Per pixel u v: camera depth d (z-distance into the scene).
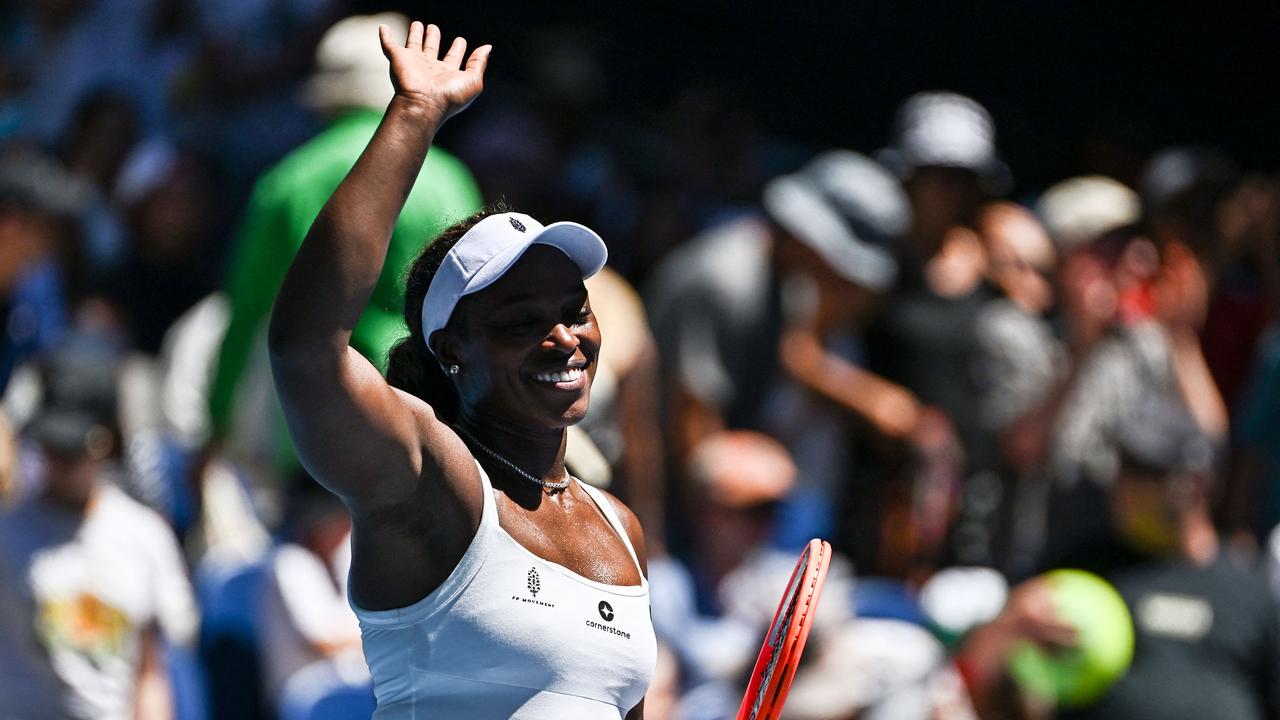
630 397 25.09
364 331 18.58
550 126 32.53
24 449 23.06
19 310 25.73
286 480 22.61
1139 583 21.89
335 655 21.59
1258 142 38.47
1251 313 31.03
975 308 28.22
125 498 22.06
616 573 10.85
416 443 9.92
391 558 10.10
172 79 31.64
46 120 31.61
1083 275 28.03
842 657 21.16
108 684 21.22
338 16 32.91
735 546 24.44
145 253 28.06
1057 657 21.17
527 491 10.73
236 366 21.88
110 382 21.83
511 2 35.16
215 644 22.27
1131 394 27.59
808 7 37.09
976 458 27.59
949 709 21.30
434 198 19.00
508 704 10.14
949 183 28.84
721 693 23.28
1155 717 21.09
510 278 10.61
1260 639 21.73
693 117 33.53
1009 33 37.91
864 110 37.06
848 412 27.25
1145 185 31.22
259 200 21.45
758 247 28.22
